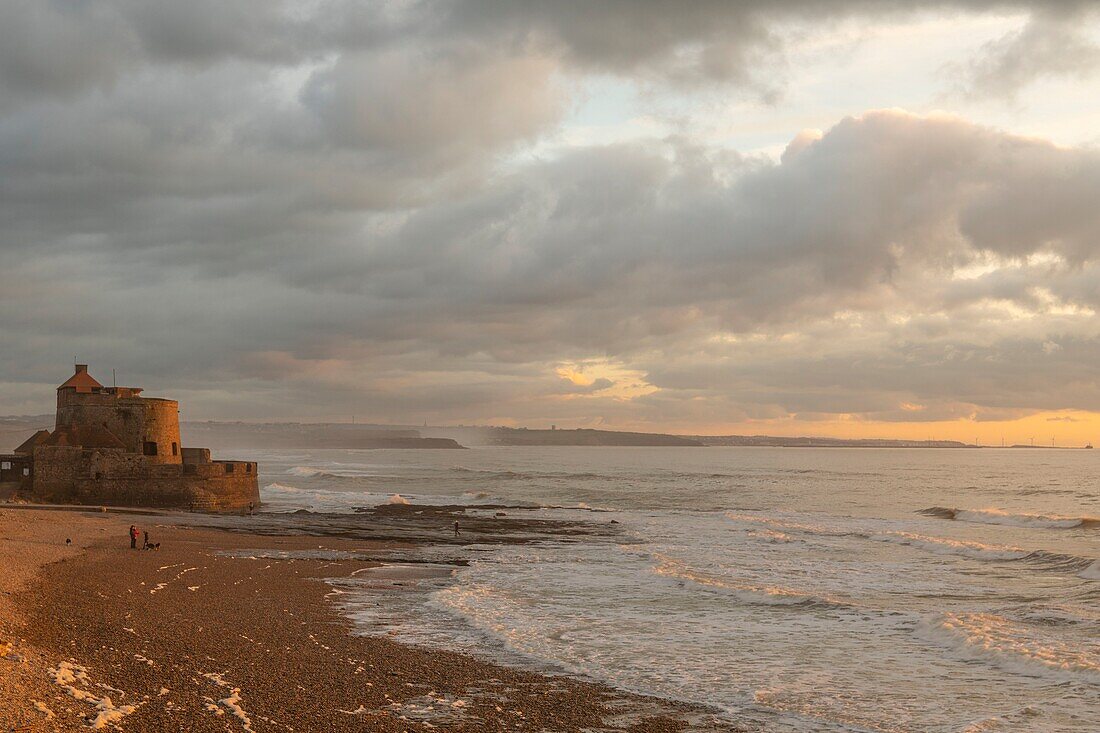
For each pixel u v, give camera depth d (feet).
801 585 121.70
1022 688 69.00
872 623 93.76
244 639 77.77
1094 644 81.51
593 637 85.97
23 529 156.15
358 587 114.01
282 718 55.93
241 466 245.04
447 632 86.38
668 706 63.46
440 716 58.90
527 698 64.08
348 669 69.41
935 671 74.38
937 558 152.05
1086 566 137.59
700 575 129.39
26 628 74.23
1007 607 102.99
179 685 61.00
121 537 154.10
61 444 226.17
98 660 66.03
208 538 165.58
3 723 49.03
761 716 61.62
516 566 138.92
